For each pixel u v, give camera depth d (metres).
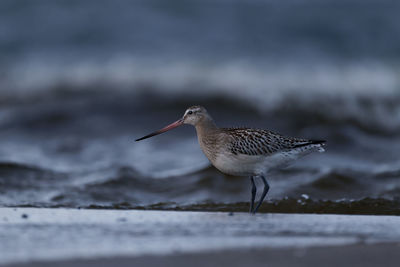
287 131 18.98
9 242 6.76
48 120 19.81
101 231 7.45
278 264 5.86
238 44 27.81
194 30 29.17
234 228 7.75
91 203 10.97
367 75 24.62
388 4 32.97
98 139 17.70
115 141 17.45
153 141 17.42
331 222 8.28
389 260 6.05
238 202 11.23
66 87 23.23
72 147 16.45
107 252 6.29
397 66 25.89
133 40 27.70
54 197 11.21
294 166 13.62
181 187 12.22
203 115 10.75
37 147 16.42
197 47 27.31
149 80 23.75
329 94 22.41
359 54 27.44
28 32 27.81
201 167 13.38
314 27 30.05
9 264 5.79
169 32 28.81
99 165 14.03
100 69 24.75
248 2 33.25
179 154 15.81
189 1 32.75
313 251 6.40
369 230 7.70
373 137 18.02
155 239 6.98
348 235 7.35
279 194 11.70
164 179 12.69
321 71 24.92
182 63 25.42
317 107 21.23
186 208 10.73
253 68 25.00
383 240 7.04
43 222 8.02
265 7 32.56
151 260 5.96
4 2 30.55
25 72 24.34
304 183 12.31
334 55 27.16
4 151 15.70
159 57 26.03
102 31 28.39
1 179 12.20
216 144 10.44
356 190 11.97
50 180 12.42
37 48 26.67
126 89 23.02
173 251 6.36
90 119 20.02
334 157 15.29
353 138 17.41
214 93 22.61
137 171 13.27
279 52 27.11
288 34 29.27
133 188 12.03
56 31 28.17
